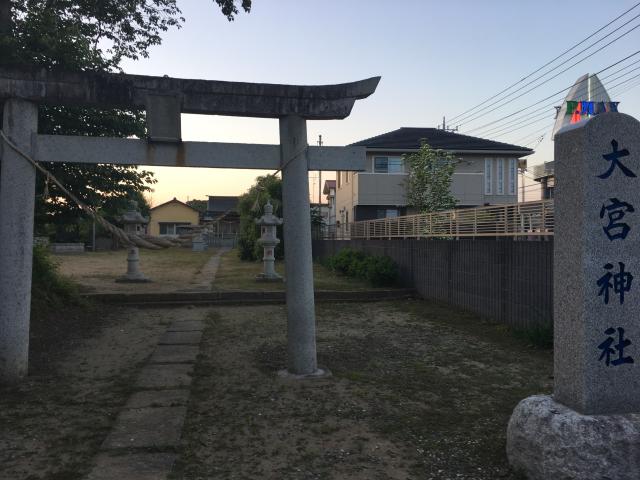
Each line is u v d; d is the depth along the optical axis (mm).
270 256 15047
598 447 3141
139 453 3773
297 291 5859
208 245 42156
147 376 5734
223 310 10578
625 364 3426
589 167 3430
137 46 9578
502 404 4938
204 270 18703
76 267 19047
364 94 5820
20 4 8008
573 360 3445
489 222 9367
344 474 3551
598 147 3445
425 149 20000
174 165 5574
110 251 34219
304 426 4371
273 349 7125
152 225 51969
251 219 24547
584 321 3381
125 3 8992
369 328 8641
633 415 3324
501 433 4234
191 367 6129
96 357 6605
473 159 23828
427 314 9945
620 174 3473
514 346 7320
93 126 9070
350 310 10523
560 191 3643
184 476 3477
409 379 5734
